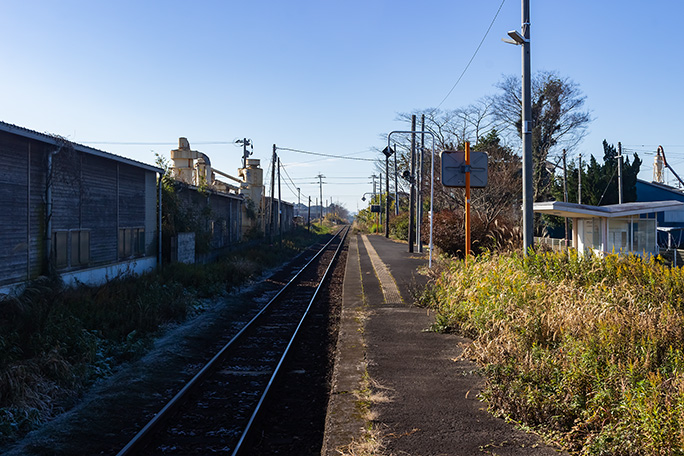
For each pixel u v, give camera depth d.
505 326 8.08
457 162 13.94
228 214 29.11
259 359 9.59
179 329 11.50
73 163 12.49
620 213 15.12
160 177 18.48
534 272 11.25
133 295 12.79
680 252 16.47
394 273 19.69
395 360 8.09
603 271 10.55
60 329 8.68
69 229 12.74
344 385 6.93
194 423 6.56
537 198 35.84
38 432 6.04
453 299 10.76
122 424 6.51
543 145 36.66
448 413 5.85
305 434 6.22
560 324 7.61
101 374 8.13
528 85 12.22
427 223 31.16
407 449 4.92
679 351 6.12
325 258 32.47
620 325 6.99
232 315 13.59
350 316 11.86
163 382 8.15
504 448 4.93
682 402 4.65
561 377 5.96
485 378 6.96
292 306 15.25
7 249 10.37
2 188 10.20
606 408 5.17
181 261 19.14
